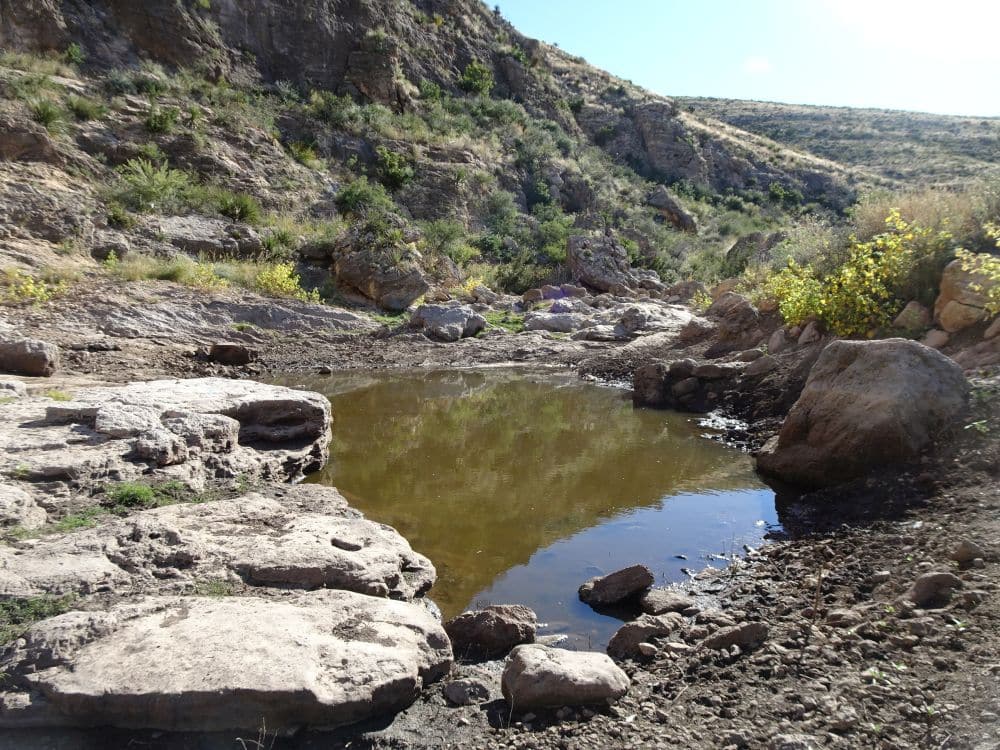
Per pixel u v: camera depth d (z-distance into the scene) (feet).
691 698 10.33
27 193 52.70
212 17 103.24
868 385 19.49
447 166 107.45
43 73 75.25
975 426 17.83
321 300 58.59
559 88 188.14
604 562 16.38
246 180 76.89
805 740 8.74
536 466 24.20
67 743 9.02
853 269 28.55
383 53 120.06
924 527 15.14
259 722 9.42
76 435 18.93
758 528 18.13
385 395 36.76
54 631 10.28
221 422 20.84
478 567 16.12
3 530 13.70
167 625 10.76
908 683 9.69
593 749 9.29
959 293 24.54
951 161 215.92
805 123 285.64
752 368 32.19
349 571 13.35
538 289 72.43
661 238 129.18
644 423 30.37
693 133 201.26
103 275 49.24
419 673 10.94
